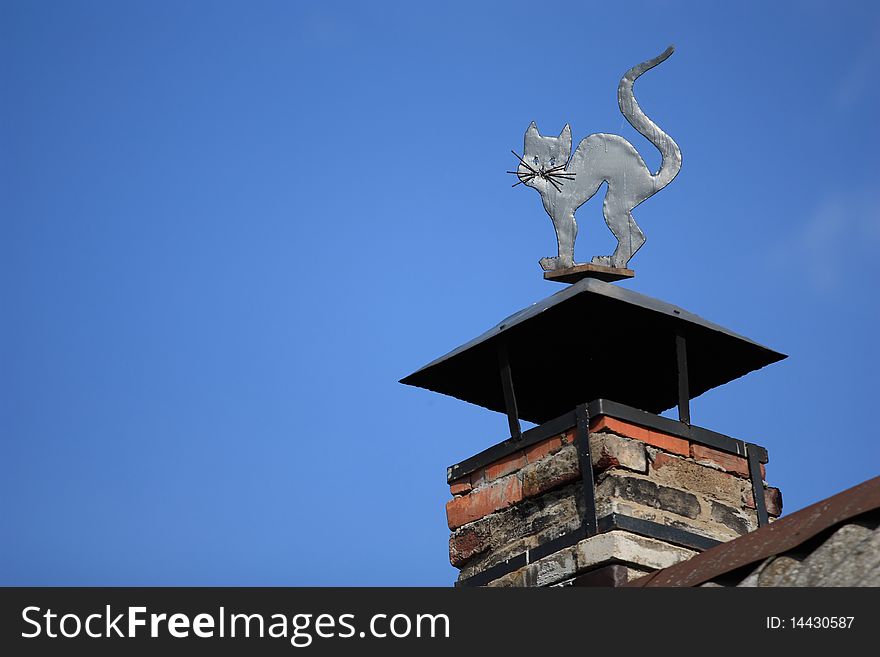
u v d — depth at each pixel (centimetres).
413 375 1157
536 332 1109
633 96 1153
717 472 1041
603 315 1085
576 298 1055
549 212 1136
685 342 1089
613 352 1141
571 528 1000
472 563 1067
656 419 1027
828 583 685
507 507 1055
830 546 705
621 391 1205
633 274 1105
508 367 1100
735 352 1129
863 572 675
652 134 1138
